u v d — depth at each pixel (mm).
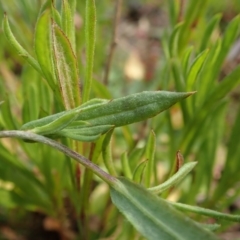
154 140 161
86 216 200
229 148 238
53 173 233
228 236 297
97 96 246
